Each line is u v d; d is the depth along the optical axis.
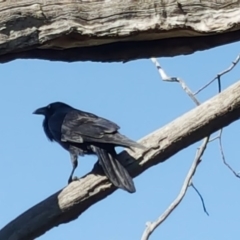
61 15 3.81
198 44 4.22
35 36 3.82
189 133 3.82
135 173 4.05
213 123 3.81
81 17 3.84
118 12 3.87
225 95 3.80
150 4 3.89
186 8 3.92
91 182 3.91
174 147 3.89
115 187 3.98
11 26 3.77
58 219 3.80
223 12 3.95
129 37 3.97
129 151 4.16
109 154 4.25
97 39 3.94
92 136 4.70
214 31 3.97
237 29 4.04
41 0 3.79
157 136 3.92
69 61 4.25
